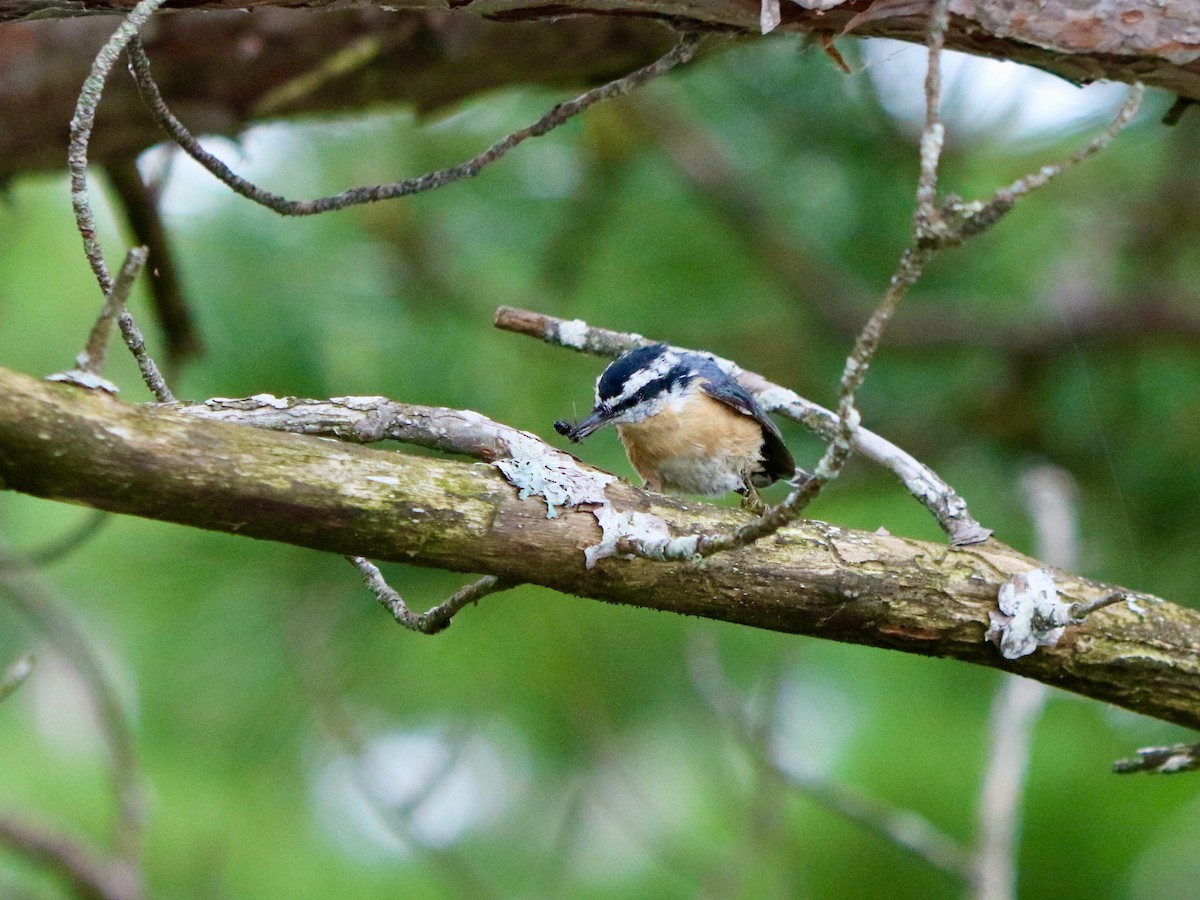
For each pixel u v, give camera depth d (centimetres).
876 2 544
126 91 817
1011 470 1151
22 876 1147
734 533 447
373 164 1026
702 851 1152
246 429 463
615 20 823
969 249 1168
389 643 991
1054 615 541
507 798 1145
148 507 446
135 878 914
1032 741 1148
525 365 1012
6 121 825
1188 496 1083
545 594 1007
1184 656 555
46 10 569
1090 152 412
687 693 1084
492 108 1062
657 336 1086
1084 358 1132
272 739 1061
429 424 529
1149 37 548
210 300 956
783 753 916
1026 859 1139
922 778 1128
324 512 466
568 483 506
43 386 428
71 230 1077
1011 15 550
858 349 403
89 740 1320
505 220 1045
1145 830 1134
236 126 862
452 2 564
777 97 1093
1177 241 1142
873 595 535
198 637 988
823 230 1145
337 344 965
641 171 1138
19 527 1098
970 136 1070
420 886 1128
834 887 1120
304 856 1125
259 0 569
